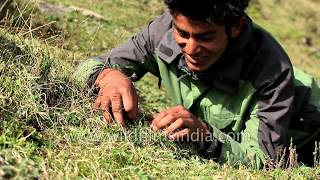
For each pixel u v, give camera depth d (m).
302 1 11.28
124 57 3.02
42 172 2.22
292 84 2.79
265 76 2.74
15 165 2.18
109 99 2.75
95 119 2.73
